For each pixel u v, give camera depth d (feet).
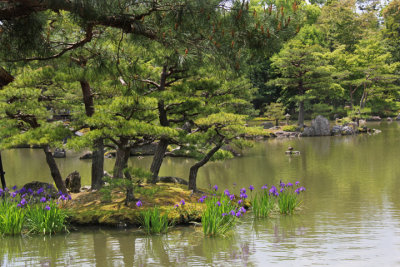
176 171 84.43
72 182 59.57
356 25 234.58
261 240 37.50
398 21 238.68
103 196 46.29
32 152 124.67
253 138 152.76
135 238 39.42
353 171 77.00
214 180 71.92
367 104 216.33
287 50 169.99
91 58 42.96
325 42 237.86
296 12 32.35
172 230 42.01
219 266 30.96
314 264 30.68
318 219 44.68
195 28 31.96
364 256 32.22
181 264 31.71
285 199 47.80
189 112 55.31
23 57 33.19
